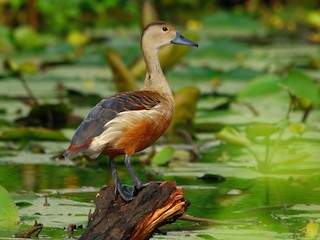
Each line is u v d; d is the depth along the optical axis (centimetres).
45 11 2853
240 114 1573
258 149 1327
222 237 872
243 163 1233
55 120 1508
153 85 905
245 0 3347
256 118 1537
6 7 2839
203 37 2625
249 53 2316
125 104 850
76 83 1930
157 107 867
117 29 2808
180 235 880
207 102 1714
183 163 1236
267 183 1111
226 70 2062
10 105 1683
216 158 1269
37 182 1111
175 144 1356
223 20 2866
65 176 1149
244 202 1015
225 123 1492
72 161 1238
